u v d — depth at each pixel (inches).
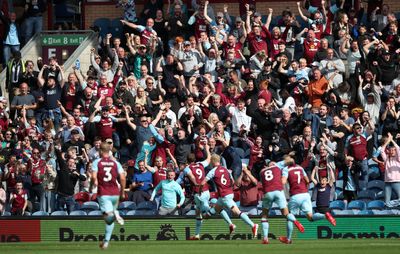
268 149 2635.3
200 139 2568.9
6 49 3157.0
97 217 2343.8
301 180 2076.8
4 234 2347.4
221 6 3351.4
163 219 2346.2
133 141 2694.4
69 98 2854.3
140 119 2652.6
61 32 3161.9
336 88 2844.5
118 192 1836.9
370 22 3161.9
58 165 2554.1
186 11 3193.9
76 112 2723.9
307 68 2891.2
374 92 2812.5
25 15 3189.0
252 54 2994.6
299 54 3051.2
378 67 2886.3
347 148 2620.6
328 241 2187.5
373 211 2468.0
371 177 2647.6
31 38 3166.8
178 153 2605.8
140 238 2341.3
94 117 2699.3
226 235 2352.4
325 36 3029.0
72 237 2346.2
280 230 2359.7
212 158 2171.5
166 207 2409.0
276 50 2997.0
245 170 2461.9
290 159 2075.5
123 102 2763.3
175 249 1883.6
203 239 2342.5
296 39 3058.6
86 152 2625.5
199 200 2212.1
